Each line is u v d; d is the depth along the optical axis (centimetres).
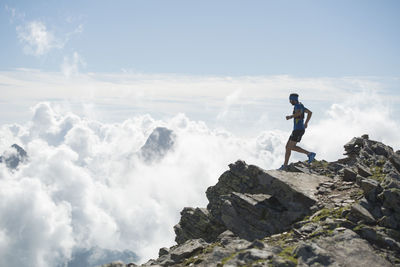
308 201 1309
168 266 1123
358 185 1390
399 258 855
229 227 1383
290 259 803
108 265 824
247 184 1605
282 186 1414
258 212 1342
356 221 1041
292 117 1702
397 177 1216
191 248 1182
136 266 1266
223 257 933
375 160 1697
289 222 1269
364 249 868
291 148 1748
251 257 815
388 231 960
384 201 1079
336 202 1255
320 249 827
